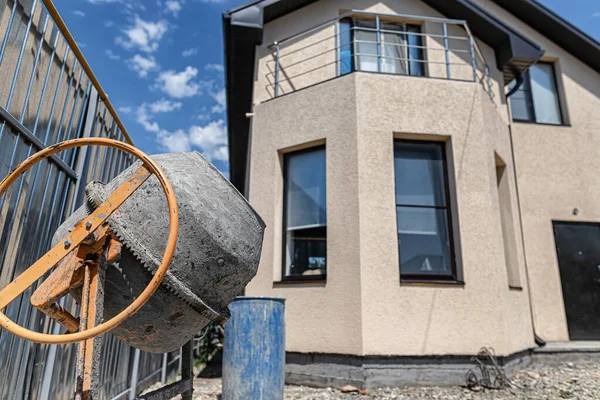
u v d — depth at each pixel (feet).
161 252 6.20
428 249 19.10
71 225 6.66
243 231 7.24
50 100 8.84
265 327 13.56
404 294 17.51
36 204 8.49
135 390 13.97
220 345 26.84
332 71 23.36
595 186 26.55
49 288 5.60
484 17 24.76
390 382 16.49
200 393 16.51
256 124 22.43
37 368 8.87
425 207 19.56
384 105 19.69
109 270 6.14
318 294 18.26
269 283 19.58
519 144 26.58
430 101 20.16
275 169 21.08
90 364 5.21
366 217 18.11
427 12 25.63
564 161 26.68
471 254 18.44
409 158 20.03
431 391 15.98
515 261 21.80
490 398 14.94
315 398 15.39
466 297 17.85
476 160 19.79
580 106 28.30
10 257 7.63
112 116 12.88
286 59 23.86
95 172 11.76
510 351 17.89
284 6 23.95
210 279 6.71
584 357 21.18
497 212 19.89
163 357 18.42
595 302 24.62
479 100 20.71
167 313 6.36
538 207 25.61
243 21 22.31
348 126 19.40
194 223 6.46
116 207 5.46
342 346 17.13
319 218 20.03
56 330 9.51
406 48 25.07
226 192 7.27
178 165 6.96
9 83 7.32
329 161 19.57
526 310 21.50
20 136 7.70
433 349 17.01
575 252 25.29
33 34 8.04
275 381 13.35
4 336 7.52
